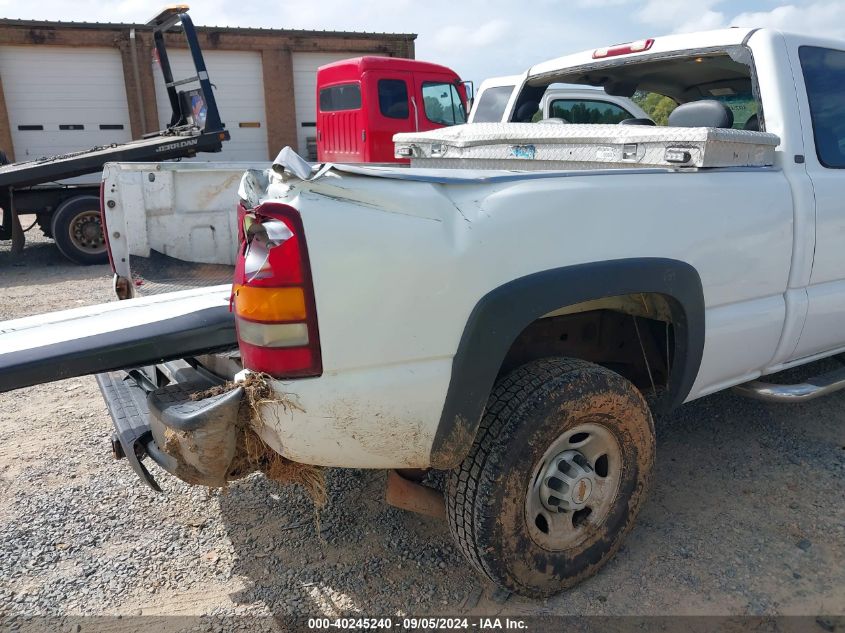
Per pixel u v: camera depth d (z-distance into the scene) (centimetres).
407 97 1038
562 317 282
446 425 219
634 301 281
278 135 1992
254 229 200
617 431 257
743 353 304
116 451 275
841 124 338
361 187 201
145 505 321
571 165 330
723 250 275
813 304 323
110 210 439
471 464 231
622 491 264
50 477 347
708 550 283
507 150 362
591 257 236
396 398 208
